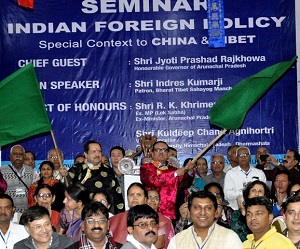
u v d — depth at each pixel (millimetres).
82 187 9258
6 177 12320
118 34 14328
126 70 14336
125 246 7586
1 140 9922
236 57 14273
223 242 7852
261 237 7898
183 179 10641
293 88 14195
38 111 10047
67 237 8172
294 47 14234
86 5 14352
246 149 11836
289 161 12586
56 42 14344
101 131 14320
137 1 14320
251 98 10891
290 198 7918
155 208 9383
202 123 14281
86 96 14352
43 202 9500
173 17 14320
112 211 10484
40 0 14328
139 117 14328
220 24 14008
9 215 8781
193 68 14281
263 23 14266
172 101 14305
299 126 14195
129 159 11172
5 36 14336
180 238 7949
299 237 7918
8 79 9898
